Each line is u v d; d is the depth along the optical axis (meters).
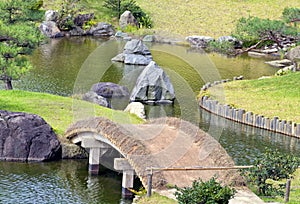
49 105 29.00
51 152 23.61
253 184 19.62
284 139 28.95
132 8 63.97
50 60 46.00
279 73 41.97
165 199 18.19
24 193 20.23
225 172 19.81
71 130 23.84
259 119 30.72
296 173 21.67
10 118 23.73
